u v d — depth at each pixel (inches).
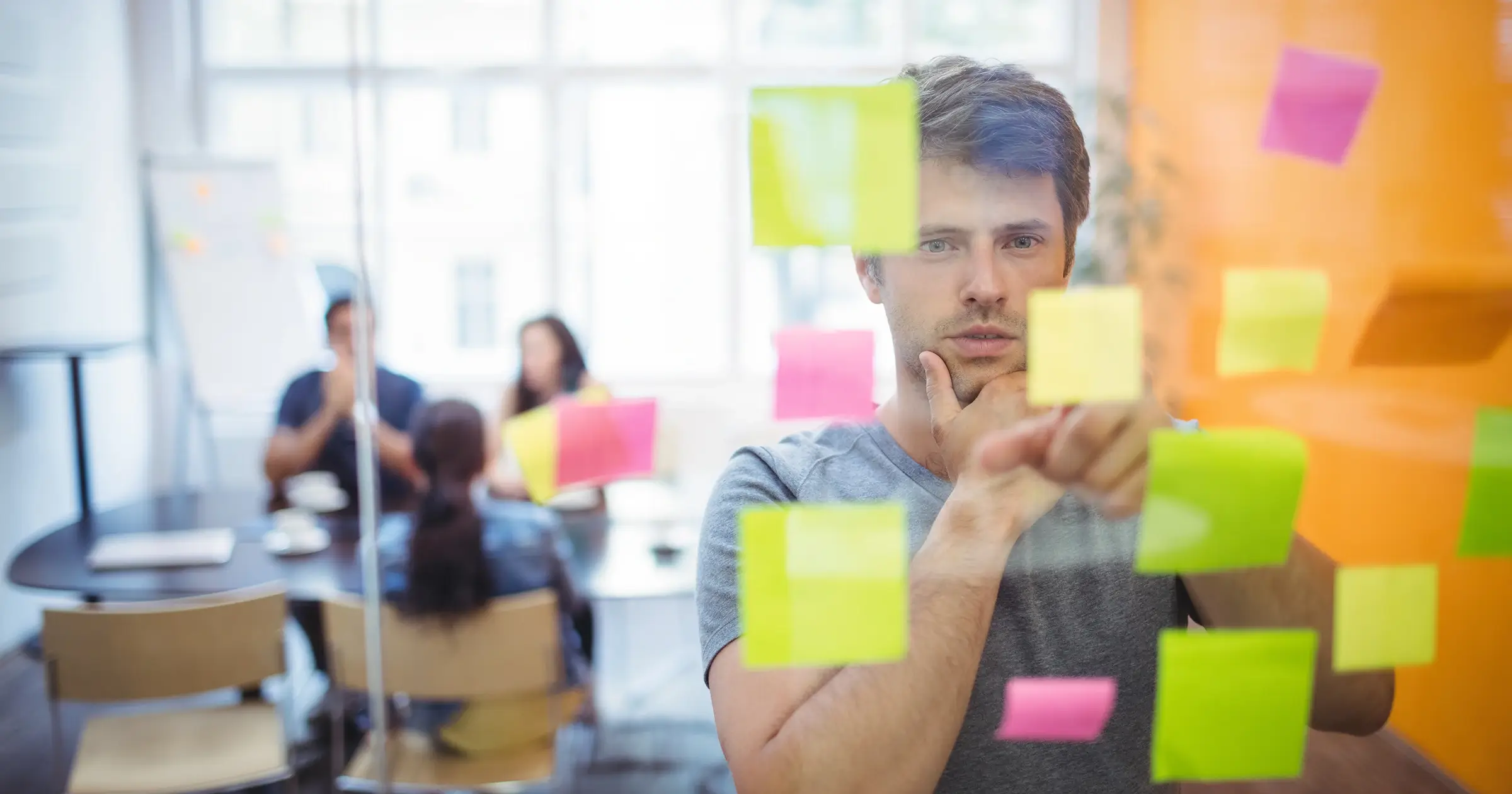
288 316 143.8
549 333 65.0
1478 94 40.4
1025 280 23.4
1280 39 34.9
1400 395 31.1
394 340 89.0
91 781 70.1
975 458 23.3
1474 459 25.7
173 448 148.1
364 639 67.5
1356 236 32.9
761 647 21.7
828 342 21.6
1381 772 43.6
